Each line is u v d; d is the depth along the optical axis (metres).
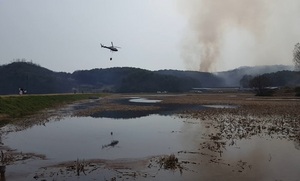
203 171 16.94
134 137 29.17
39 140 28.00
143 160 19.69
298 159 19.38
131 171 17.20
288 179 15.32
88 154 21.92
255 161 19.08
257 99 93.12
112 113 54.44
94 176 16.41
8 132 32.78
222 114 47.91
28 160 20.31
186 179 15.55
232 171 16.86
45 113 55.41
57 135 30.75
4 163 19.52
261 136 28.02
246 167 17.64
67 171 17.45
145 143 25.91
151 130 33.47
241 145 24.06
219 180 15.32
